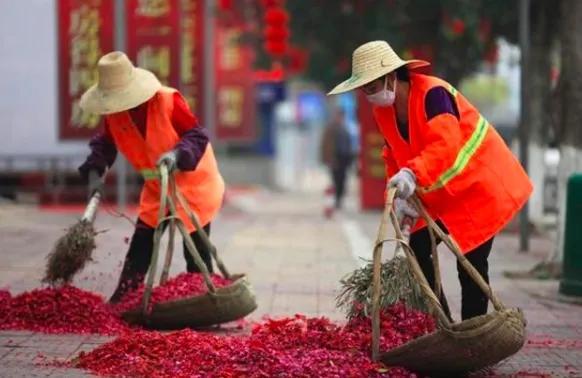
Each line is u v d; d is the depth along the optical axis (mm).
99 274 21438
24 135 39188
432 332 13234
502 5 35469
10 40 38625
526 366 14688
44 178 40188
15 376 13328
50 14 38594
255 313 18469
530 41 34594
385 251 26719
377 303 13234
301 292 20844
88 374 13469
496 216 13961
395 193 13297
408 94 14031
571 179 20625
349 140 46938
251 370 13109
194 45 39125
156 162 16625
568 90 23062
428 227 13742
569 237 20688
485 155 14000
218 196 17812
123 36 35781
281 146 85688
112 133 17359
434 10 38406
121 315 16656
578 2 22891
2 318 16359
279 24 38281
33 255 24469
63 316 16266
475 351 12766
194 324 16406
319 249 28297
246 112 55906
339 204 47094
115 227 30547
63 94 37656
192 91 39125
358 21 41375
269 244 29344
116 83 16828
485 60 42406
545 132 35375
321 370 12898
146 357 13828
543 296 20953
